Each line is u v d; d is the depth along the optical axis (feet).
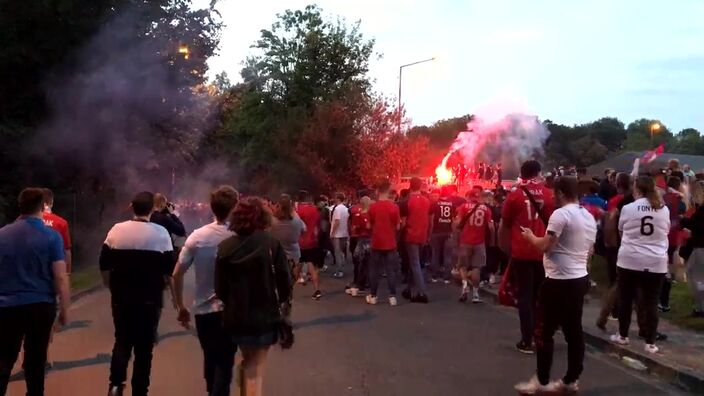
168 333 33.47
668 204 36.60
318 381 24.68
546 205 27.68
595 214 40.29
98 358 28.32
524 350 29.37
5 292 19.30
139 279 20.83
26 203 19.90
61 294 19.88
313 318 37.76
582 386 24.49
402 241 44.96
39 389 19.74
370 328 34.94
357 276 46.91
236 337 17.63
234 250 17.65
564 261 22.26
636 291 30.14
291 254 34.17
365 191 50.16
